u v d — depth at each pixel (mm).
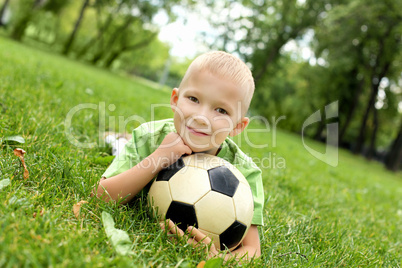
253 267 1641
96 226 1609
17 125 2570
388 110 24781
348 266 2059
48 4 25625
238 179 1788
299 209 3020
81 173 2062
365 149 35781
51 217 1483
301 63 28297
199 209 1637
